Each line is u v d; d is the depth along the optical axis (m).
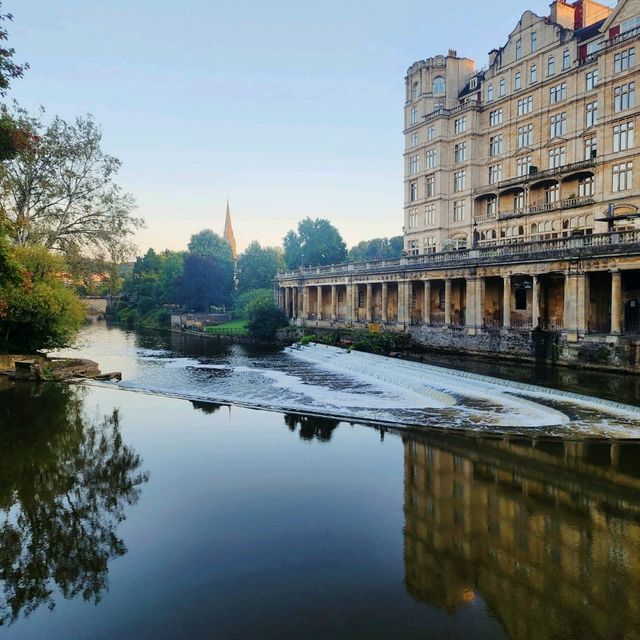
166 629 9.85
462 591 11.05
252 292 109.75
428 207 70.50
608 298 42.19
